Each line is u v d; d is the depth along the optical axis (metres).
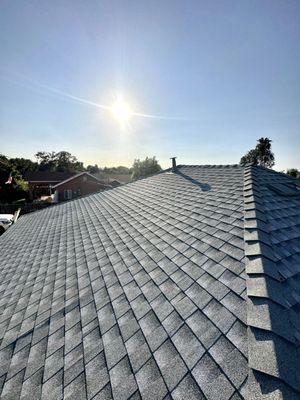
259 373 2.01
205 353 2.53
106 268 5.77
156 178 14.77
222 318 2.86
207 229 5.43
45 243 10.14
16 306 5.58
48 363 3.46
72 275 6.16
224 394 2.05
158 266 4.85
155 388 2.42
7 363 3.77
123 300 4.23
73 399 2.73
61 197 44.50
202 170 12.25
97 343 3.45
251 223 4.64
